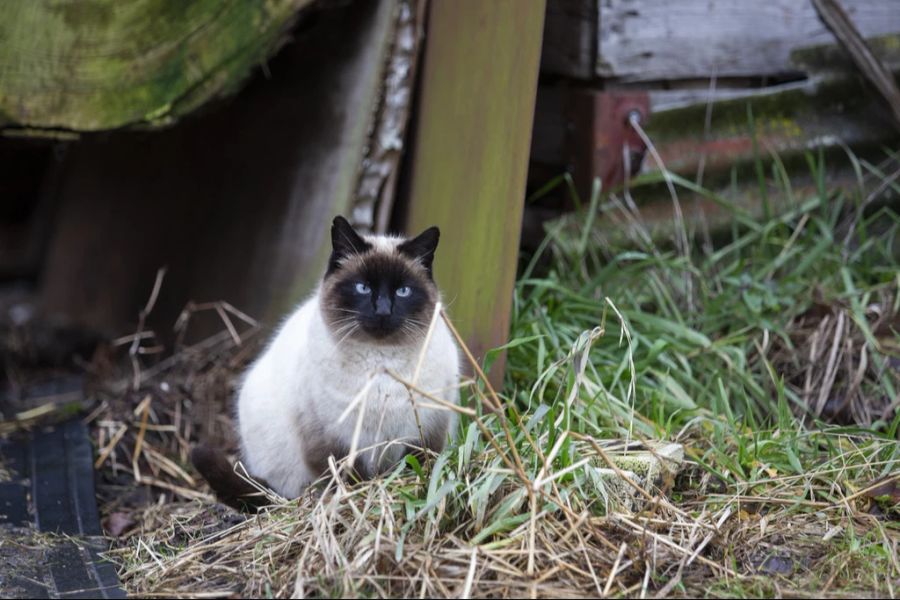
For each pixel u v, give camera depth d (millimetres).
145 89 1519
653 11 1715
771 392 1483
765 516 1172
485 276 1414
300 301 1687
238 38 1525
